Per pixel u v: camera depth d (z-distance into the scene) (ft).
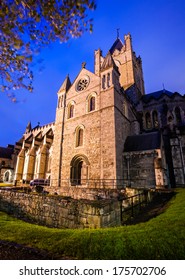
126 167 74.08
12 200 46.52
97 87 88.63
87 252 15.30
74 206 30.55
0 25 20.99
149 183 67.31
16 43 22.82
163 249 14.29
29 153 145.18
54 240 18.08
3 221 28.35
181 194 43.11
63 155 89.45
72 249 15.89
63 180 83.15
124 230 18.99
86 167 76.23
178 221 20.25
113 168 67.87
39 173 126.72
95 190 53.21
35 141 151.33
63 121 98.02
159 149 69.51
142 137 83.25
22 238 19.35
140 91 154.20
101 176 69.92
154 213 32.89
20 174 151.33
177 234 16.17
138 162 72.38
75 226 29.19
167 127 95.66
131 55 148.87
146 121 117.08
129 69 145.59
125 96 97.19
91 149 78.13
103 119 78.69
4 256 15.47
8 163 200.75
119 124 79.77
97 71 167.22
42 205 37.78
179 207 29.25
